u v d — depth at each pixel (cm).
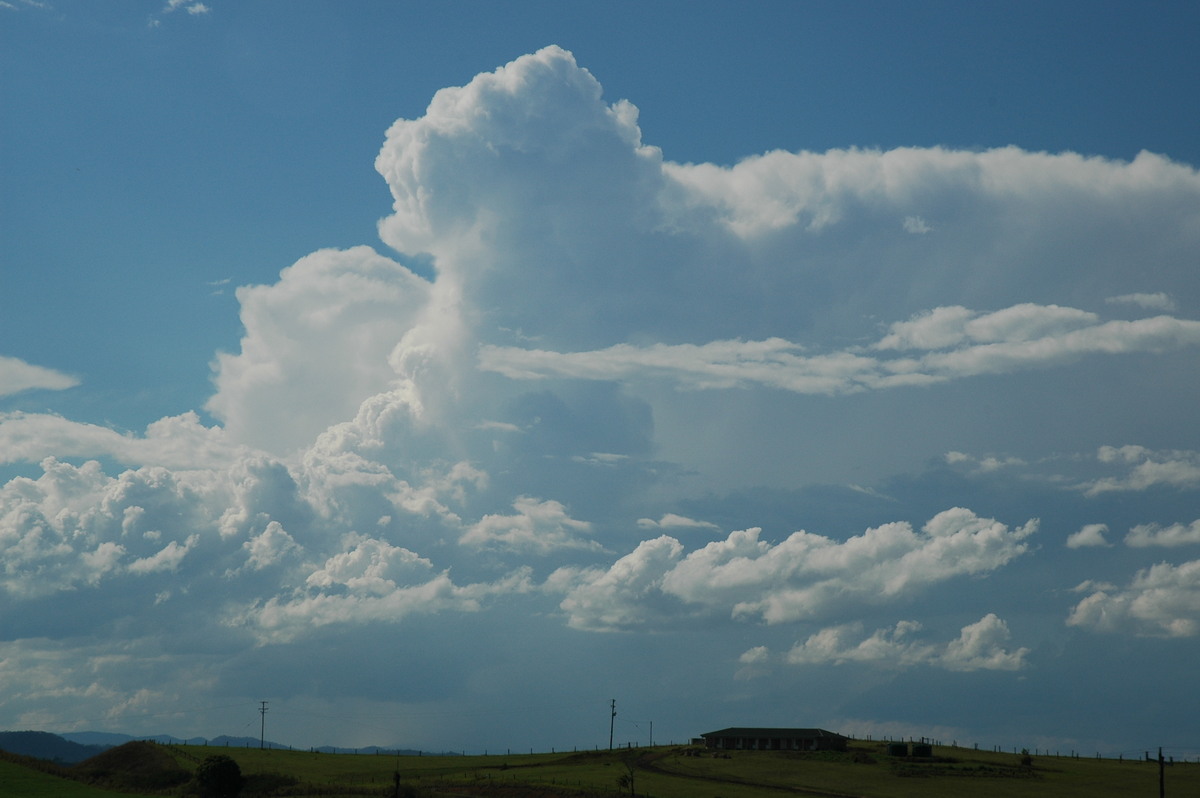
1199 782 18312
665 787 17438
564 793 16700
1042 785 17838
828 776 18938
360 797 15600
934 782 18150
